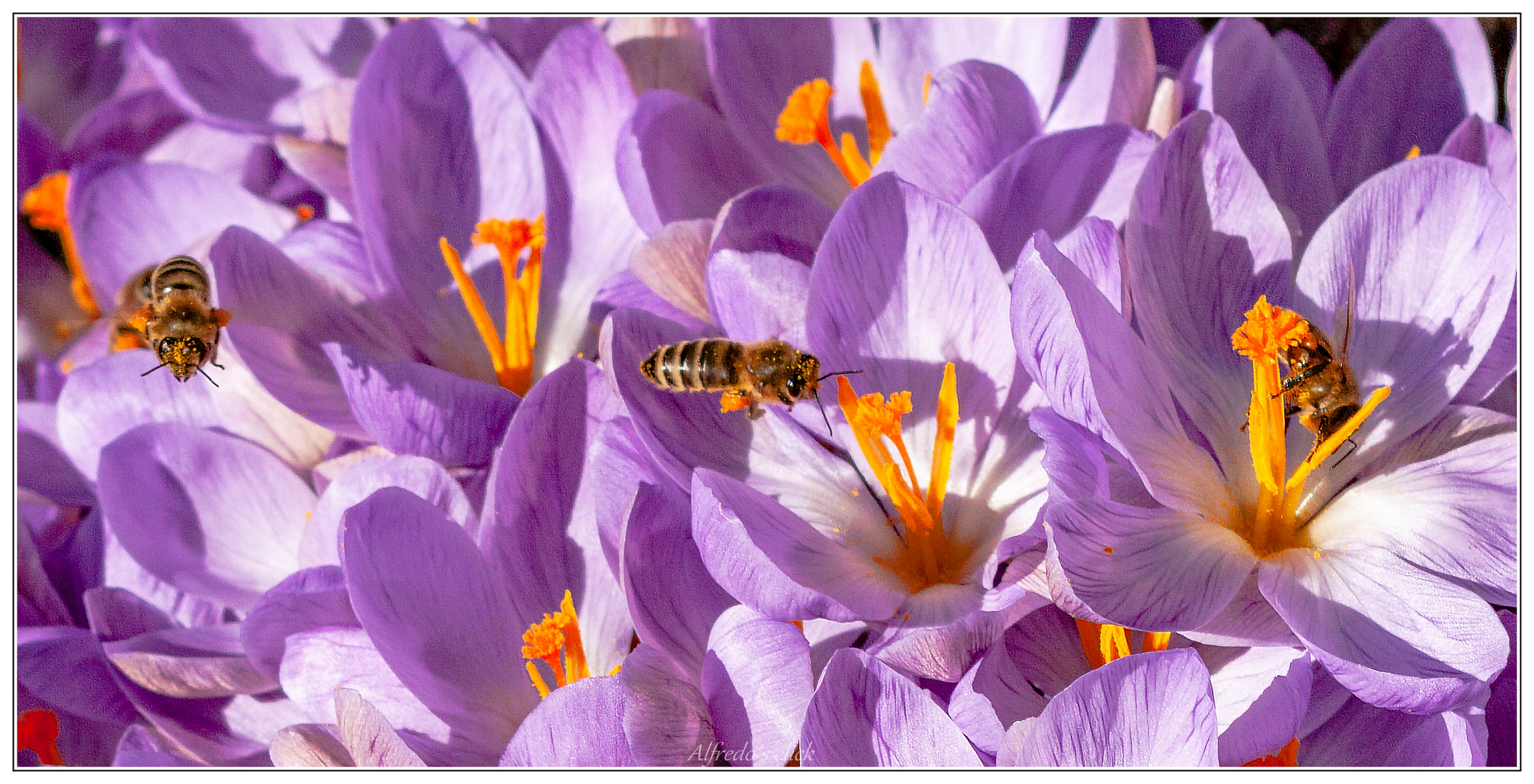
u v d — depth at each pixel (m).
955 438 0.35
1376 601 0.33
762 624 0.33
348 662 0.35
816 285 0.35
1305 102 0.36
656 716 0.33
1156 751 0.32
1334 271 0.35
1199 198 0.35
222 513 0.37
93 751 0.37
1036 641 0.34
